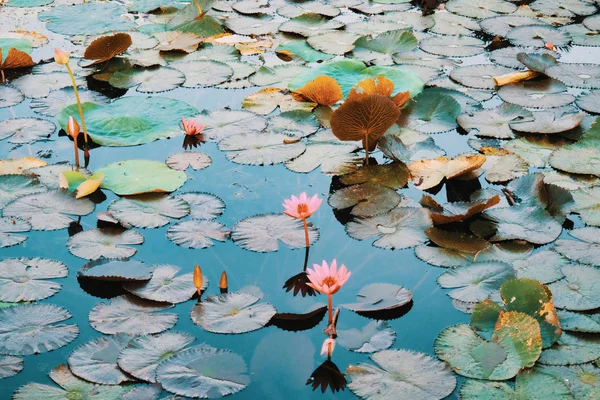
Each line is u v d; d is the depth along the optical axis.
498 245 2.91
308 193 3.32
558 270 2.73
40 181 3.33
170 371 2.23
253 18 5.52
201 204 3.19
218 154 3.65
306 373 2.29
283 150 3.65
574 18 5.56
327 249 2.93
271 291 2.67
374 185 3.34
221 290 2.65
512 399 2.15
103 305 2.54
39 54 4.83
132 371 2.23
